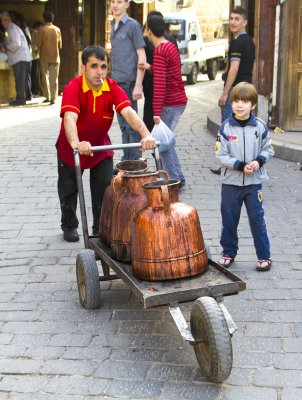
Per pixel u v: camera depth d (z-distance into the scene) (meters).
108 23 19.78
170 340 4.51
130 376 4.09
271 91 10.37
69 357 4.34
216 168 8.94
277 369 4.11
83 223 5.19
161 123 7.43
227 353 3.80
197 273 4.29
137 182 4.61
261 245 5.53
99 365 4.23
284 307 4.92
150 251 4.21
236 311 4.87
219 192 7.86
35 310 5.04
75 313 4.95
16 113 14.15
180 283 4.20
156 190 4.21
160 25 7.65
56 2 16.97
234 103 5.34
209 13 25.89
